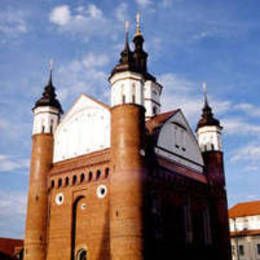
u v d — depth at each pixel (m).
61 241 47.75
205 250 53.22
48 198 51.34
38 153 53.50
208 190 57.12
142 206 42.56
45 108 55.78
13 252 74.44
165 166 49.62
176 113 56.00
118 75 48.31
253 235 80.81
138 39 69.12
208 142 61.88
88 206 47.19
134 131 45.41
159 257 45.12
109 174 46.16
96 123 50.78
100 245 44.28
